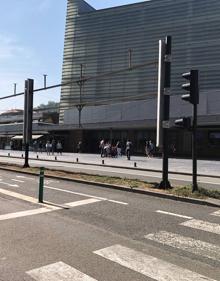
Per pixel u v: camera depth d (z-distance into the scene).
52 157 44.62
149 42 72.69
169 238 8.21
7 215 10.30
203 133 50.19
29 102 25.81
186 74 14.27
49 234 8.42
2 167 25.06
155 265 6.51
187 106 49.03
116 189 15.38
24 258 6.83
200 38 67.75
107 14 78.50
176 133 52.78
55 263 6.57
